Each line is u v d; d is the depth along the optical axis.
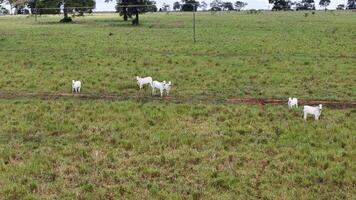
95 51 46.41
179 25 80.75
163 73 34.72
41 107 24.98
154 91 28.91
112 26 80.38
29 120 22.75
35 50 47.22
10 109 24.58
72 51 46.53
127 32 66.69
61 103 25.84
